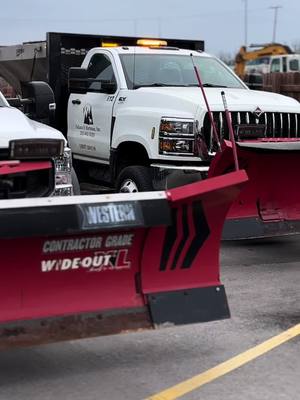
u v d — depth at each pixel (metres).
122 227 3.91
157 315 4.20
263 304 6.02
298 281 6.81
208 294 4.35
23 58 12.07
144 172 8.22
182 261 4.31
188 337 5.14
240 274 7.06
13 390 4.16
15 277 3.88
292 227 7.14
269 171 6.95
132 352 4.81
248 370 4.52
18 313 3.89
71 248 3.97
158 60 9.39
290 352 4.86
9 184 4.96
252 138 7.59
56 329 3.96
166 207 4.05
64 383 4.27
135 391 4.16
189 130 7.78
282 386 4.27
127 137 8.52
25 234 3.67
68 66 11.04
